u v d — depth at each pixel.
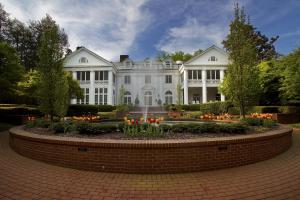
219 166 5.37
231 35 10.77
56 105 10.73
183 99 34.66
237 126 6.90
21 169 5.37
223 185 4.36
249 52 10.30
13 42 37.22
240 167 5.54
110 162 5.17
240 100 10.38
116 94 35.56
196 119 14.47
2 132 12.28
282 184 4.41
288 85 17.06
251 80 10.16
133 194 3.98
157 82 35.84
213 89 35.12
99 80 33.38
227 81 10.84
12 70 14.14
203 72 32.44
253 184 4.41
